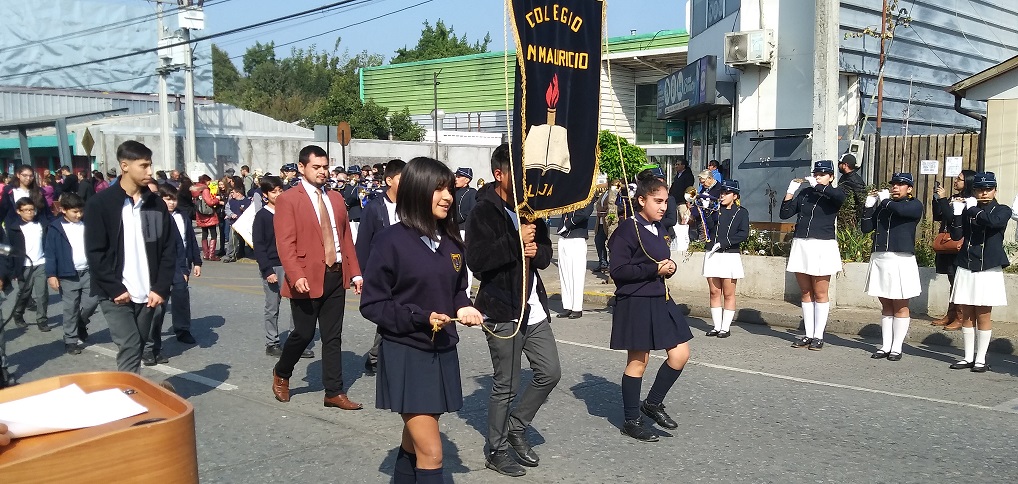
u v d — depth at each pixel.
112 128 27.25
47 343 9.48
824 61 11.32
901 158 13.45
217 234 19.64
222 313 11.35
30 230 9.89
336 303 6.58
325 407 6.69
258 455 5.54
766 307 11.09
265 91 76.50
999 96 12.12
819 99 11.40
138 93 43.38
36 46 40.06
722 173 17.19
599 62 5.14
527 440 5.50
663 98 19.31
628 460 5.44
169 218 6.16
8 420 2.73
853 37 14.77
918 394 7.20
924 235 11.52
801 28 14.29
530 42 4.60
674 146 30.36
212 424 6.25
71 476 2.48
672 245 13.43
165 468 2.67
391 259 3.94
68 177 18.80
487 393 7.09
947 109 17.44
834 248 9.01
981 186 7.89
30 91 38.91
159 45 25.38
